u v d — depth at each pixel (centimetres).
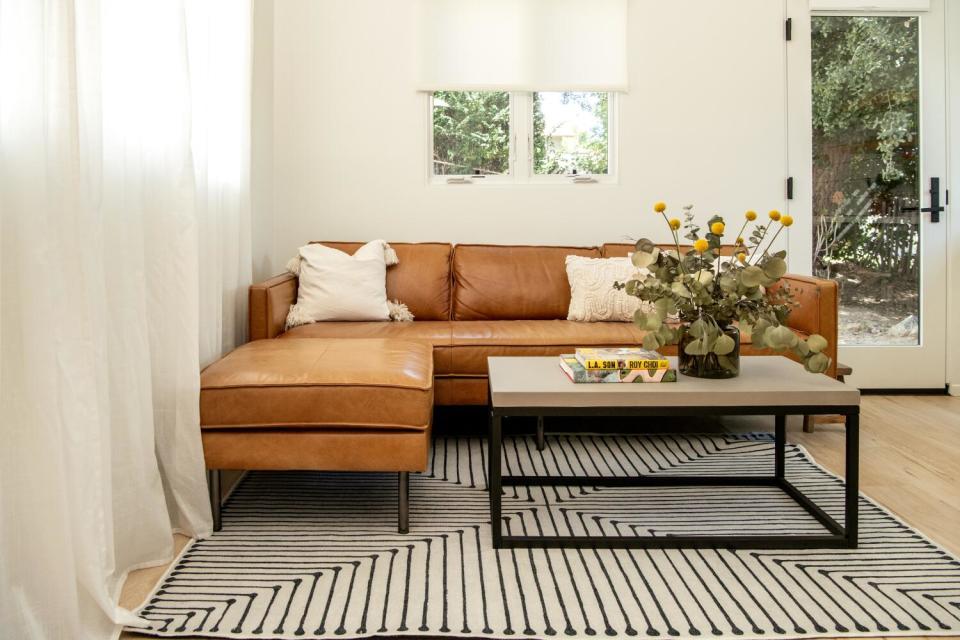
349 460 200
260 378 201
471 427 322
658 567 182
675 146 390
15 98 135
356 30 380
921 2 384
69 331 142
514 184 390
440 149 396
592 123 397
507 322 326
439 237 388
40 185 136
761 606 162
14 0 135
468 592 169
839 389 189
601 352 211
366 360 217
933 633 151
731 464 265
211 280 244
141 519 182
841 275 398
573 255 355
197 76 230
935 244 391
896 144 393
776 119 391
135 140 182
